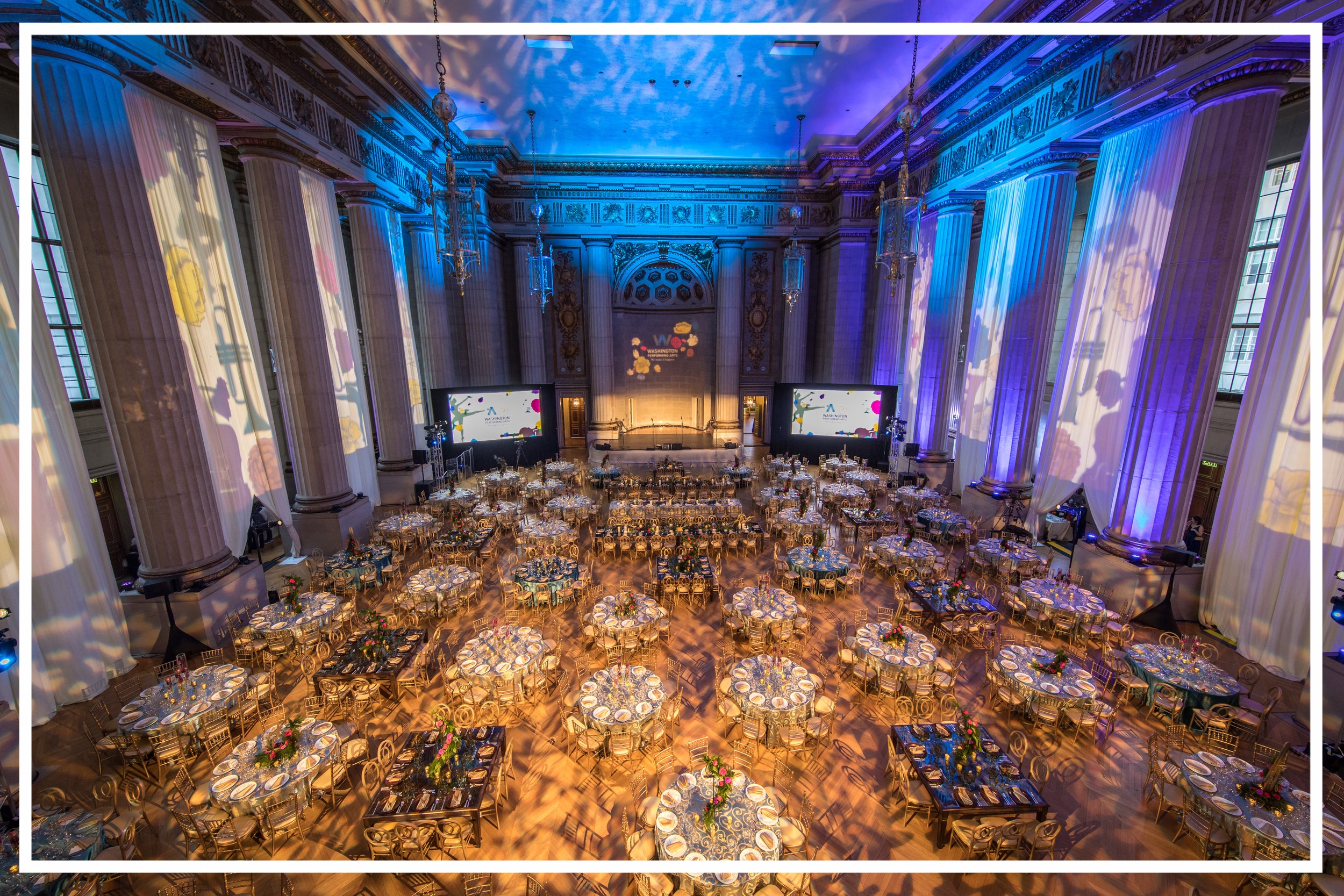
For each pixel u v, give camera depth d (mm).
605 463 16750
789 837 4473
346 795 5336
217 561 7816
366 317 13133
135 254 6660
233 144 9039
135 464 7000
